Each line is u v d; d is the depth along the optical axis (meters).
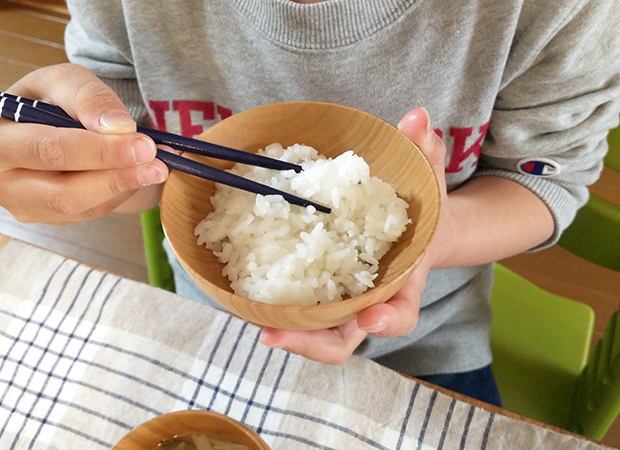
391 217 0.22
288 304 0.20
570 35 0.29
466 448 0.24
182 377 0.27
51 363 0.28
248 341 0.28
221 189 0.24
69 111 0.21
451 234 0.32
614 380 0.36
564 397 0.42
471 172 0.38
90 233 0.75
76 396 0.27
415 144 0.23
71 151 0.19
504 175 0.38
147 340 0.28
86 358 0.28
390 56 0.30
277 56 0.31
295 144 0.25
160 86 0.35
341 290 0.22
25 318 0.29
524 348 0.44
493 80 0.31
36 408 0.26
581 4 0.28
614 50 0.30
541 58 0.31
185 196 0.23
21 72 0.91
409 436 0.25
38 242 0.74
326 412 0.25
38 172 0.21
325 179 0.23
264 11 0.29
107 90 0.21
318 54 0.30
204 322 0.29
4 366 0.28
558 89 0.32
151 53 0.33
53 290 0.30
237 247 0.23
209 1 0.31
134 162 0.19
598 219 0.37
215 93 0.36
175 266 0.43
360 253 0.23
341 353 0.25
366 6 0.28
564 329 0.45
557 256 0.72
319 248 0.22
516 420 0.25
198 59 0.34
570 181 0.36
